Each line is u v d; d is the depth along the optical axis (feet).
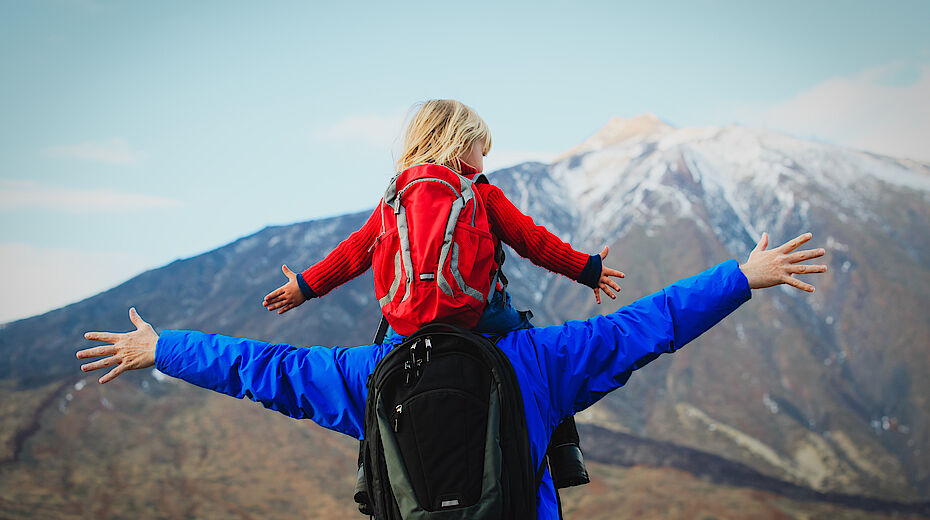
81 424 317.22
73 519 234.99
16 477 263.90
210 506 259.19
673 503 284.41
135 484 269.64
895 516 296.92
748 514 276.41
